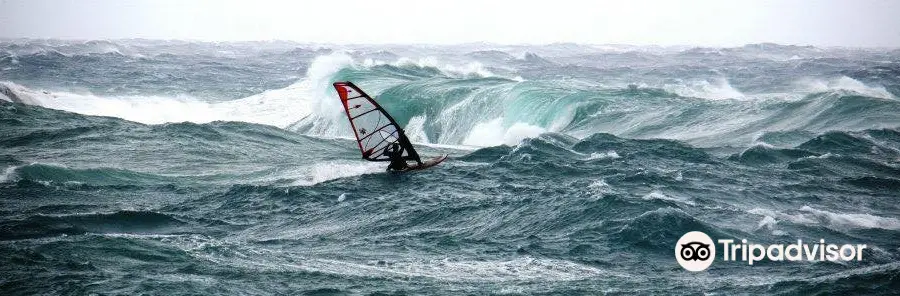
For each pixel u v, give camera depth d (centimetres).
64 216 6788
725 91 18025
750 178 8581
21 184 8275
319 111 16662
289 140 12238
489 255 5878
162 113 17725
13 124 12319
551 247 6028
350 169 9350
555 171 8925
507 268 5506
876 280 4728
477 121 15200
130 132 11925
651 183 8100
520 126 13750
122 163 10100
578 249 5938
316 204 7669
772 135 11606
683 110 14000
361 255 5888
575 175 8756
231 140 11794
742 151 10044
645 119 13712
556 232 6406
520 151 9956
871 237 6309
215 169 9925
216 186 8862
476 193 7938
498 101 15325
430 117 16012
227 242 6009
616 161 9412
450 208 7256
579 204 6962
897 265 4953
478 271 5419
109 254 5312
